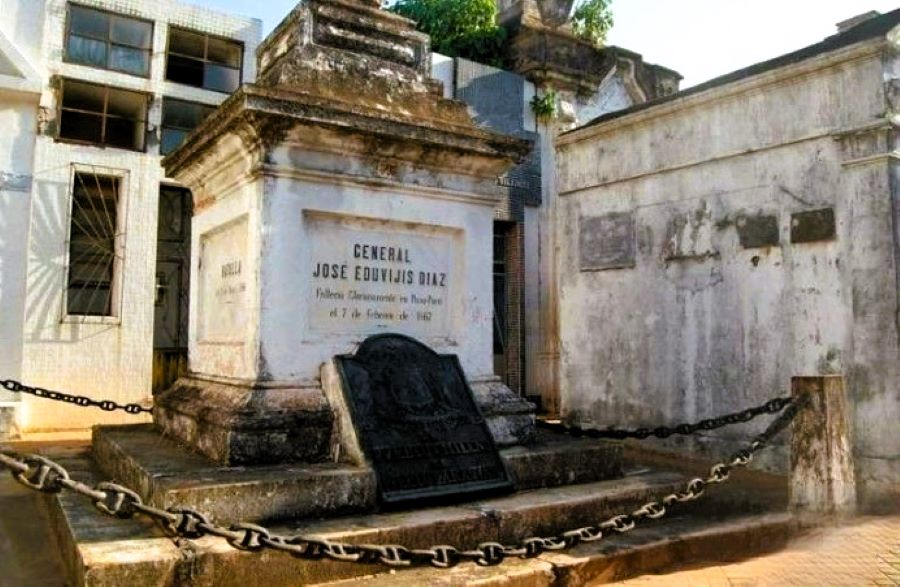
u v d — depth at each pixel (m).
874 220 7.11
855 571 4.26
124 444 5.67
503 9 18.77
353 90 5.77
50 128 13.14
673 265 9.05
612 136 9.95
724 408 8.37
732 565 4.55
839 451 5.37
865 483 6.95
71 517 4.30
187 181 6.58
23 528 5.19
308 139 5.27
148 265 13.94
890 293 6.95
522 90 16.98
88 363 13.23
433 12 17.78
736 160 8.45
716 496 5.71
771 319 7.98
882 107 7.12
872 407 7.00
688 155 8.94
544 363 16.72
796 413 5.34
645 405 9.26
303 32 5.86
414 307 5.83
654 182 9.37
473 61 17.67
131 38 14.17
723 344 8.44
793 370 7.74
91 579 3.38
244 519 4.16
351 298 5.53
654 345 9.21
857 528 5.20
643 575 4.35
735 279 8.37
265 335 5.09
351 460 4.77
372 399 5.02
